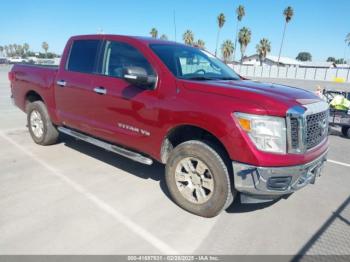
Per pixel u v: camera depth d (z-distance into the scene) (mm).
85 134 4801
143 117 3703
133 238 2949
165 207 3568
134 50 4008
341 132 8211
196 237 3021
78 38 4836
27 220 3158
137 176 4426
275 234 3133
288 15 57250
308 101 3299
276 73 50344
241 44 62688
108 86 4090
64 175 4344
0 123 7551
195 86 3371
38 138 5621
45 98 5254
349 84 34812
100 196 3760
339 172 5059
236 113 2984
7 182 4039
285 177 3006
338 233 3199
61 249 2736
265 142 2932
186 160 3426
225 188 3170
